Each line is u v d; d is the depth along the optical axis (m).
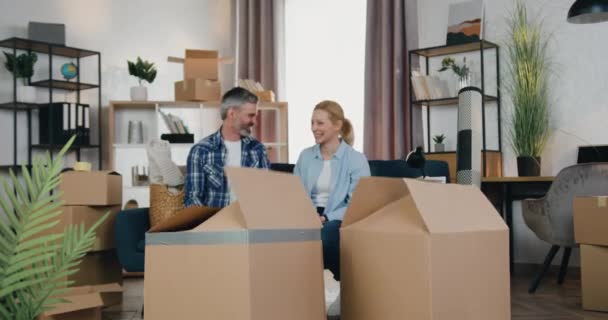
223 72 6.59
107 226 3.29
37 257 1.03
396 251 1.30
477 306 1.35
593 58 4.77
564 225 3.52
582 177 3.43
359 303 1.38
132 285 4.34
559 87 4.89
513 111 5.10
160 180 3.23
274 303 1.21
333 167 2.78
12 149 5.44
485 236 1.39
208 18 6.47
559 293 3.58
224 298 1.17
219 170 3.06
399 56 5.55
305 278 1.31
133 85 6.00
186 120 6.04
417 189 1.32
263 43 6.34
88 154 5.78
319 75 6.26
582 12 3.78
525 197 4.72
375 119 5.72
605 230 2.97
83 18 5.82
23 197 1.03
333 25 6.20
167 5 6.24
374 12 5.73
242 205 1.19
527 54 4.91
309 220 1.35
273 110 6.28
